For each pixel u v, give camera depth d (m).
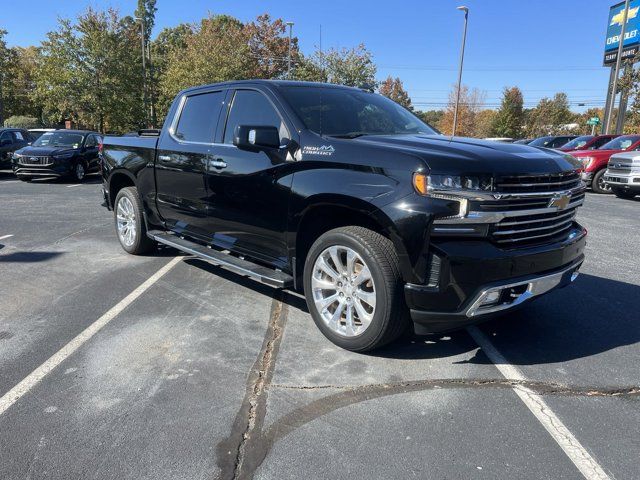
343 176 3.40
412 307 3.16
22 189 13.33
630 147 13.97
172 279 5.25
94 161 16.38
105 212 9.61
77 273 5.46
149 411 2.83
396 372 3.31
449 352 3.61
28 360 3.42
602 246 7.12
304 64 30.80
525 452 2.52
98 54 30.03
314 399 2.98
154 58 42.03
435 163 3.04
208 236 4.79
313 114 3.99
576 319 4.27
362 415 2.82
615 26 27.19
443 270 3.02
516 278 3.20
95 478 2.31
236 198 4.26
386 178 3.19
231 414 2.82
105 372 3.27
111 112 31.52
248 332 3.92
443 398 3.01
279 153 3.86
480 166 3.03
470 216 3.00
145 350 3.59
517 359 3.53
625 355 3.61
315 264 3.66
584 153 14.27
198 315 4.26
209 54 32.47
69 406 2.87
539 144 20.02
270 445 2.55
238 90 4.51
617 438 2.64
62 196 11.97
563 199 3.42
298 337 3.84
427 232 3.01
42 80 30.67
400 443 2.57
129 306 4.46
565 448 2.55
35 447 2.51
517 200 3.16
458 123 58.53
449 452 2.51
